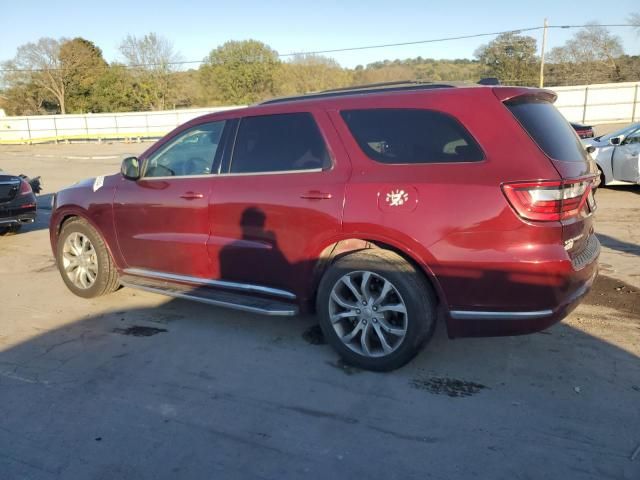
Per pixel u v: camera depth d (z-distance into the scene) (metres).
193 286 4.60
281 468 2.76
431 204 3.37
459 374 3.67
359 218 3.58
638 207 9.45
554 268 3.17
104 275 5.23
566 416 3.14
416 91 3.66
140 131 46.66
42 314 5.02
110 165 23.94
